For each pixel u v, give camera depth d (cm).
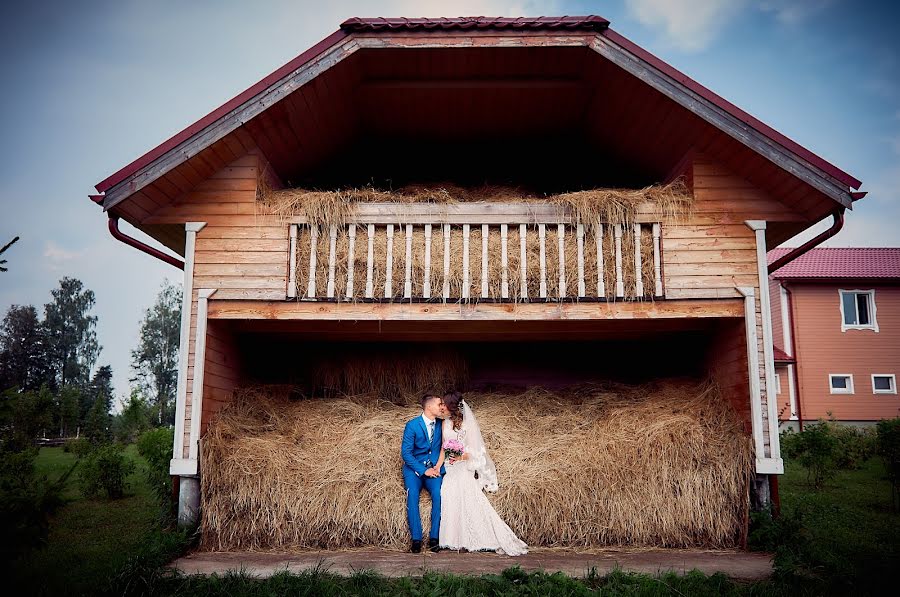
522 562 593
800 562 558
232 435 716
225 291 718
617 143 889
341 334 826
